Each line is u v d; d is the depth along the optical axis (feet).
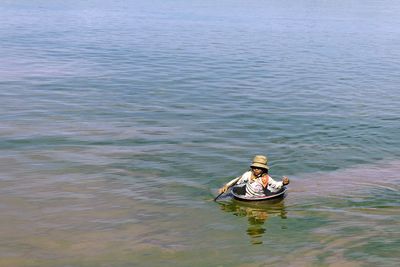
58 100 57.31
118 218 28.45
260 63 87.20
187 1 245.24
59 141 42.75
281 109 56.90
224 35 123.24
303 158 40.65
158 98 60.23
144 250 24.57
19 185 33.04
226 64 85.10
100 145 42.14
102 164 37.60
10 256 23.68
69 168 36.55
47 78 69.15
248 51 100.07
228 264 23.16
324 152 42.45
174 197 31.81
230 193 32.53
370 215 29.12
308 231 26.84
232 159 39.68
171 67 80.84
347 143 45.21
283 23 154.71
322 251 24.27
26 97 58.03
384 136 47.80
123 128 47.44
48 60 83.05
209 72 77.77
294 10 206.18
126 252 24.31
